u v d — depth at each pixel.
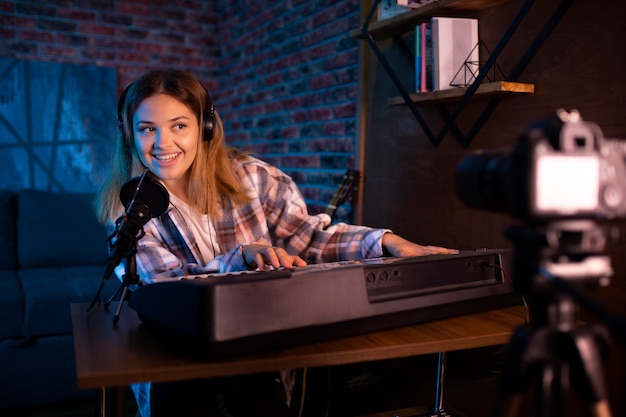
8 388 2.40
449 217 2.05
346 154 2.76
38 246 3.08
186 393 1.21
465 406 1.89
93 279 2.82
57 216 3.17
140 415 1.44
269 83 3.52
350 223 2.67
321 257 1.65
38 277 2.85
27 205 3.16
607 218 0.76
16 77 3.63
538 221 0.73
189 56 4.20
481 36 1.90
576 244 0.75
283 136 3.36
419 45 1.97
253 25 3.71
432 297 1.13
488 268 1.24
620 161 0.76
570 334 0.75
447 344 1.06
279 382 1.37
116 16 3.96
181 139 1.50
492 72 1.86
